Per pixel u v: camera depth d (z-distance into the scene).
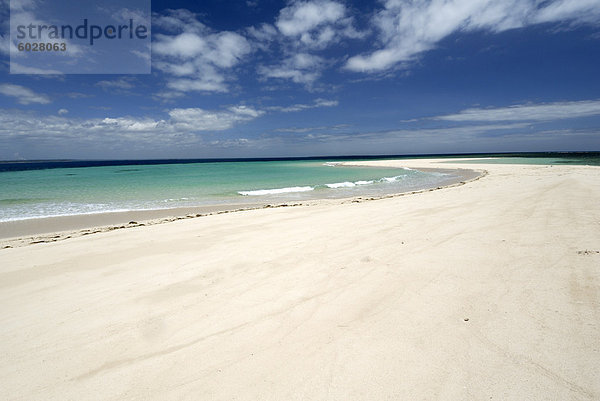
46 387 2.34
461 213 7.42
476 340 2.46
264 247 5.62
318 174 34.59
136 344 2.81
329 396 2.03
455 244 4.89
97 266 5.10
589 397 1.86
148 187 21.34
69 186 21.83
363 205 10.41
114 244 6.42
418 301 3.16
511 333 2.50
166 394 2.17
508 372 2.10
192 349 2.67
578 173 18.69
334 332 2.74
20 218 10.72
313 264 4.55
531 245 4.52
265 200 14.95
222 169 48.34
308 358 2.42
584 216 6.05
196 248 5.88
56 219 10.57
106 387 2.29
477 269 3.81
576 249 4.20
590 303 2.83
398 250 4.85
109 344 2.84
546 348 2.29
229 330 2.93
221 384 2.22
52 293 4.11
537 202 8.09
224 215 9.48
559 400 1.86
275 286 3.86
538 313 2.75
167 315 3.30
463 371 2.15
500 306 2.92
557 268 3.64
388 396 1.99
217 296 3.69
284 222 7.95
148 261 5.24
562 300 2.93
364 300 3.29
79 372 2.48
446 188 15.62
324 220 7.88
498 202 8.63
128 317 3.31
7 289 4.31
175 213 11.58
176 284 4.14
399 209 8.77
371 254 4.77
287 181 25.83
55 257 5.66
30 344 2.92
